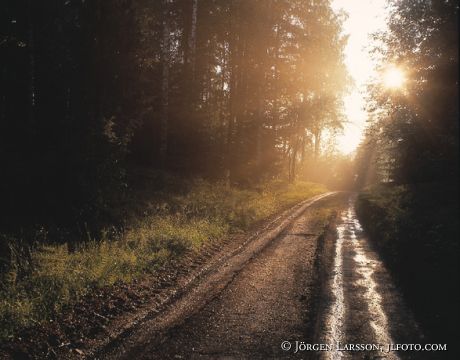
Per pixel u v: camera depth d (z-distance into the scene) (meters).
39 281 7.49
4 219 9.92
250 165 30.88
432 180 20.20
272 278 9.02
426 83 16.11
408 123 18.70
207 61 28.73
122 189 14.45
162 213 14.52
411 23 17.11
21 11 14.83
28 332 5.94
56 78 13.39
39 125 12.34
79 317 6.58
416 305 7.21
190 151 23.45
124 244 10.65
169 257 10.50
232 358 5.26
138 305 7.25
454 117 15.70
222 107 31.17
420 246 10.35
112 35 12.86
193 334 6.01
